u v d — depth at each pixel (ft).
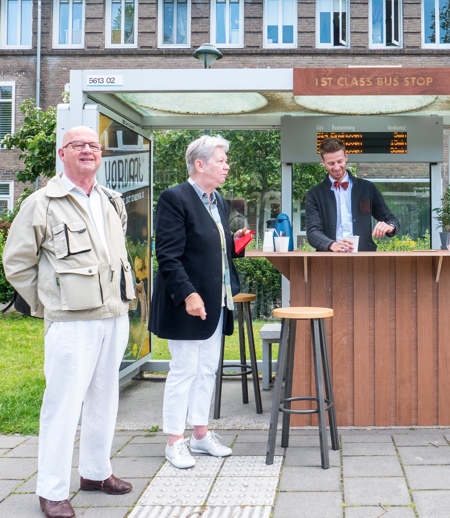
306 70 17.84
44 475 11.21
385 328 16.58
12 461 14.21
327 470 13.32
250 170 25.45
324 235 17.31
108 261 11.48
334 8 68.23
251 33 68.39
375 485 12.39
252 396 20.63
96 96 18.72
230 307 14.06
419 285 16.55
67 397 11.19
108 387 12.05
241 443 15.43
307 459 14.07
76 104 17.76
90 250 11.24
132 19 69.51
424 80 17.87
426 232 23.75
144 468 13.62
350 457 14.15
